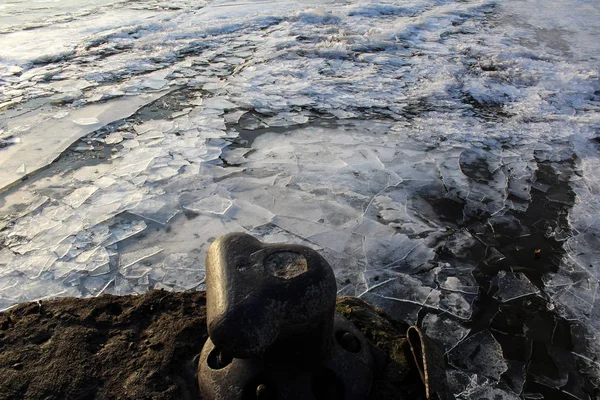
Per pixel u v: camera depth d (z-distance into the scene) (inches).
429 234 124.7
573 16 360.8
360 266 113.8
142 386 61.4
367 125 184.2
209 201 136.3
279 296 49.1
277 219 129.5
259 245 54.8
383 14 366.0
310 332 51.7
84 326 70.7
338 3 402.3
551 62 256.2
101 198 136.9
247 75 235.3
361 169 153.0
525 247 120.4
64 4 411.8
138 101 205.2
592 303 103.0
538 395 83.4
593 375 87.0
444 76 233.3
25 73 239.0
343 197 138.9
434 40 296.5
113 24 333.4
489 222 129.7
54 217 128.8
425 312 101.5
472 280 110.0
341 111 196.9
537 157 161.6
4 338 67.6
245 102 203.5
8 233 122.5
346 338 61.4
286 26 323.9
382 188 143.6
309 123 185.8
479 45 284.4
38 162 155.6
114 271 111.0
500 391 84.0
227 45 285.1
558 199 139.4
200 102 204.1
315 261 52.5
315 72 240.1
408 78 234.7
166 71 241.4
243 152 163.6
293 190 142.1
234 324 46.9
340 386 56.4
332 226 127.0
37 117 188.5
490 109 201.5
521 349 92.7
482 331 97.0
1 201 135.6
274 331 48.4
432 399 53.7
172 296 77.3
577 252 118.3
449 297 105.2
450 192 142.2
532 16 360.8
